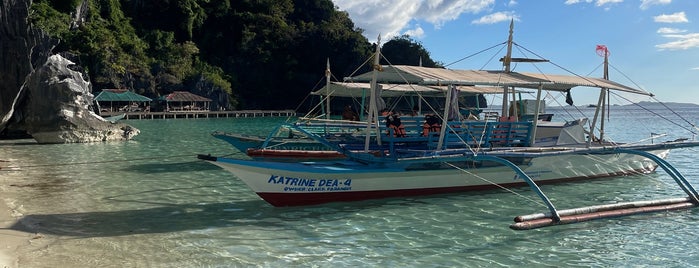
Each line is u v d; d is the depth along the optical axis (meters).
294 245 9.12
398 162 12.61
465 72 13.68
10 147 25.98
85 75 41.31
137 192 13.80
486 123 13.91
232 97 88.56
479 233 10.05
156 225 10.34
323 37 95.56
